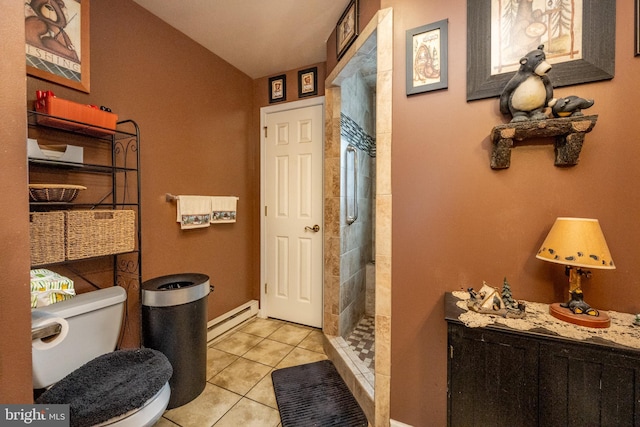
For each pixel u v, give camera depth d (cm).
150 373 107
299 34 202
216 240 230
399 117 131
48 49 127
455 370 96
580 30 101
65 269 136
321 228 243
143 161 172
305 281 252
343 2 168
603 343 79
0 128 61
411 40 127
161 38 183
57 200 116
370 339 227
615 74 98
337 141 211
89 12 142
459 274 122
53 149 119
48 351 107
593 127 98
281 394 158
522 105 102
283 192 260
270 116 264
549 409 84
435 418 125
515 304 101
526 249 111
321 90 240
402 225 131
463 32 118
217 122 229
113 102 155
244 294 264
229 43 212
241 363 191
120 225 137
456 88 120
